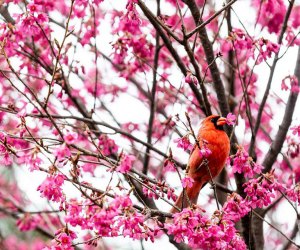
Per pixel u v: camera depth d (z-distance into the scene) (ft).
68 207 28.43
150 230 28.50
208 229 27.99
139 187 36.60
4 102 44.47
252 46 35.88
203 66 46.70
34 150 28.45
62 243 28.17
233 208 29.63
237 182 36.32
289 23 46.06
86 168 41.14
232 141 40.16
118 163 28.63
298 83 40.98
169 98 48.67
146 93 48.60
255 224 39.60
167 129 45.34
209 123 38.81
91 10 41.75
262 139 50.08
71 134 28.30
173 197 31.22
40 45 42.34
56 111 44.39
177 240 28.30
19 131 32.37
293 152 40.45
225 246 28.09
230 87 43.16
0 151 29.76
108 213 27.25
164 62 47.32
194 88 40.52
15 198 48.34
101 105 46.96
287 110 40.16
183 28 34.12
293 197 31.40
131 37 40.14
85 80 48.60
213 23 46.44
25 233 53.62
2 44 30.32
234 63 45.62
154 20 35.70
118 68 48.78
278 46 35.60
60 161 28.78
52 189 28.12
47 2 39.29
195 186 38.70
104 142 39.73
